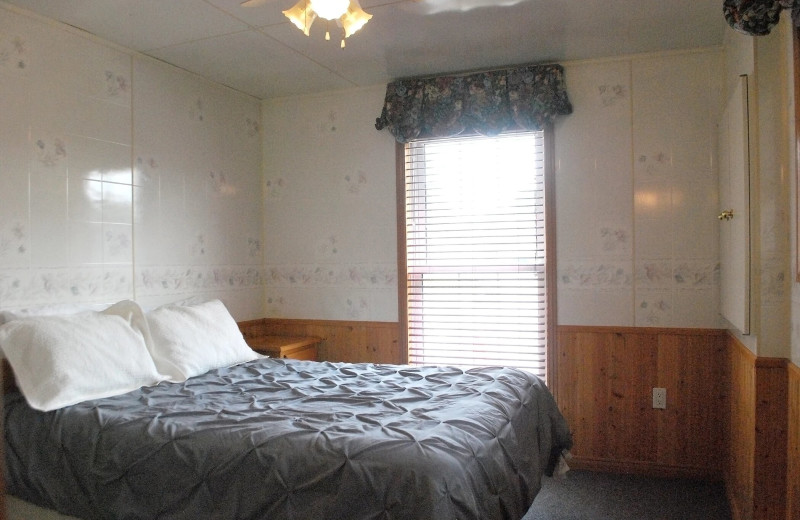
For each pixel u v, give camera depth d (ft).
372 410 6.78
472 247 11.71
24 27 8.27
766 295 7.22
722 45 10.09
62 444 6.38
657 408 10.53
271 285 13.20
